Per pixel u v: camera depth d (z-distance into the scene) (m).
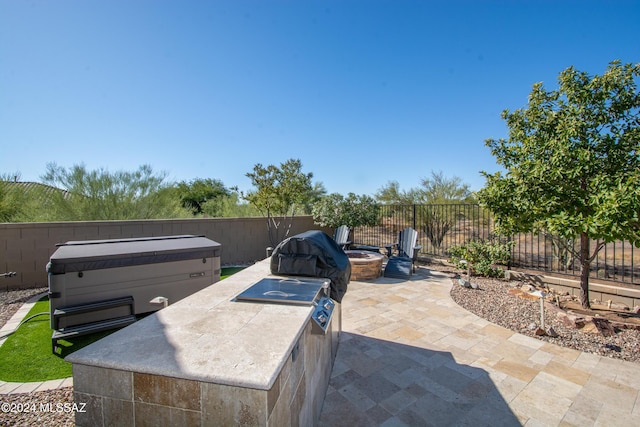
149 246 4.40
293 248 2.86
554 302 5.04
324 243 3.04
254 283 2.57
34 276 6.10
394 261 7.62
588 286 4.88
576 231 3.91
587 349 3.55
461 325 4.32
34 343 3.56
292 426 1.56
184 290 4.36
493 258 6.87
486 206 4.88
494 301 5.32
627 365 3.21
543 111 4.65
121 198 9.02
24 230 5.99
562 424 2.35
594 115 4.25
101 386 1.36
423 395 2.72
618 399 2.65
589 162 3.99
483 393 2.75
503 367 3.19
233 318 1.82
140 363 1.29
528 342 3.76
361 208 9.79
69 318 3.49
